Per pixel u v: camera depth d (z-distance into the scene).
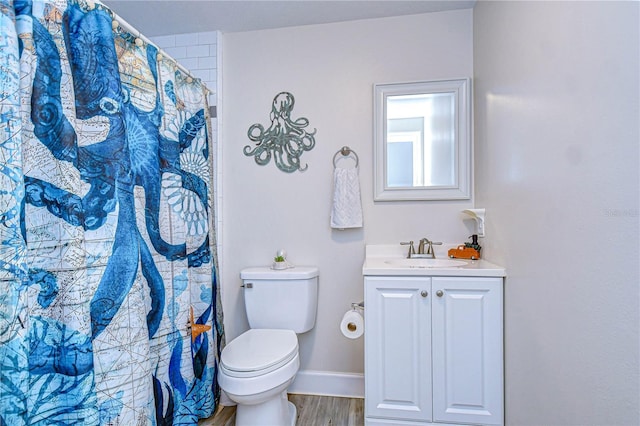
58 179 1.00
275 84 2.04
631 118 0.69
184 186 1.68
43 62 0.98
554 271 1.01
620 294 0.74
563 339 0.96
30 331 0.96
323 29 2.00
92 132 1.09
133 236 1.18
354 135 1.96
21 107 0.94
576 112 0.89
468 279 1.43
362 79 1.96
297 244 2.01
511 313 1.34
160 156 1.48
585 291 0.86
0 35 0.87
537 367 1.12
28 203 0.96
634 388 0.70
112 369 1.09
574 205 0.90
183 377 1.52
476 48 1.79
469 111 1.84
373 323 1.49
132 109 1.33
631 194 0.70
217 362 1.86
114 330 1.10
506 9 1.38
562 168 0.96
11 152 0.87
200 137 1.79
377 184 1.92
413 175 1.90
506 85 1.38
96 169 1.09
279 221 2.03
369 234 1.94
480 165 1.73
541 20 1.08
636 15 0.68
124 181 1.15
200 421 1.72
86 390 1.00
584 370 0.87
